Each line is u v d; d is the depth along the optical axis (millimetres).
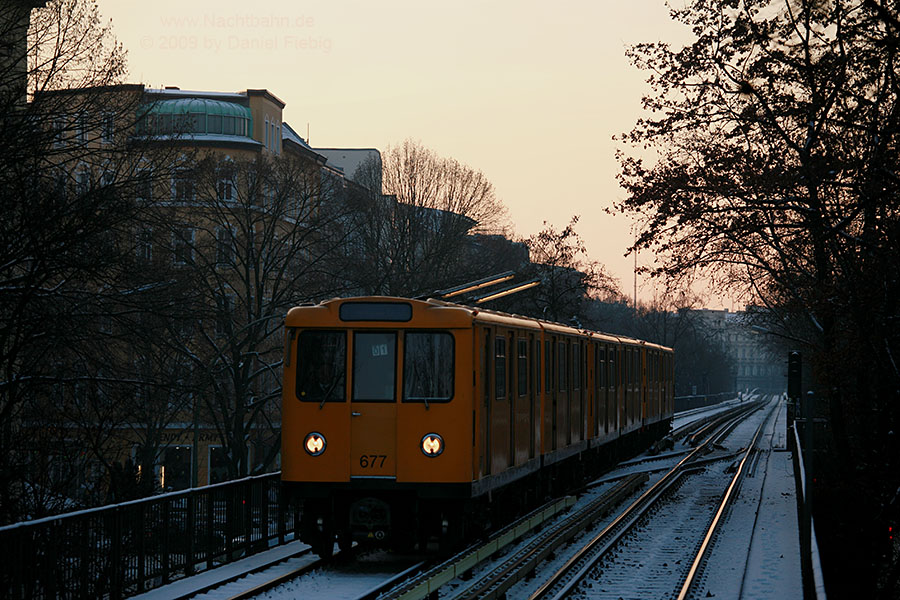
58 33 25312
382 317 17188
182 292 32531
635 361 39438
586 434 29297
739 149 24281
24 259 24344
